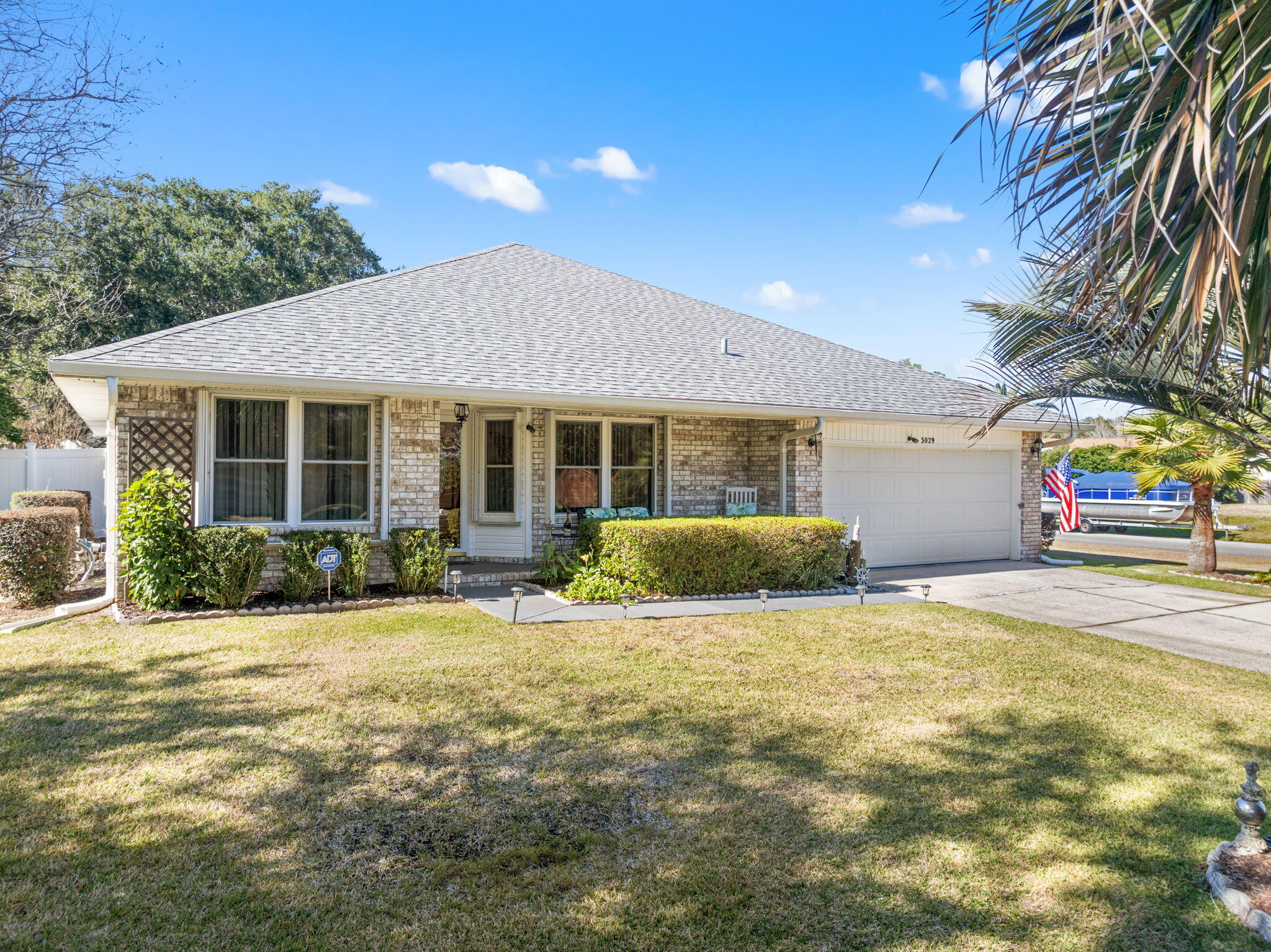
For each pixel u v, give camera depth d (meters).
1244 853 3.69
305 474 10.34
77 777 4.52
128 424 9.50
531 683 6.50
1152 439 14.58
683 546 10.66
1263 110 2.68
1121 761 5.02
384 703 5.91
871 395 14.50
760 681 6.68
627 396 11.44
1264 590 12.23
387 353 10.72
